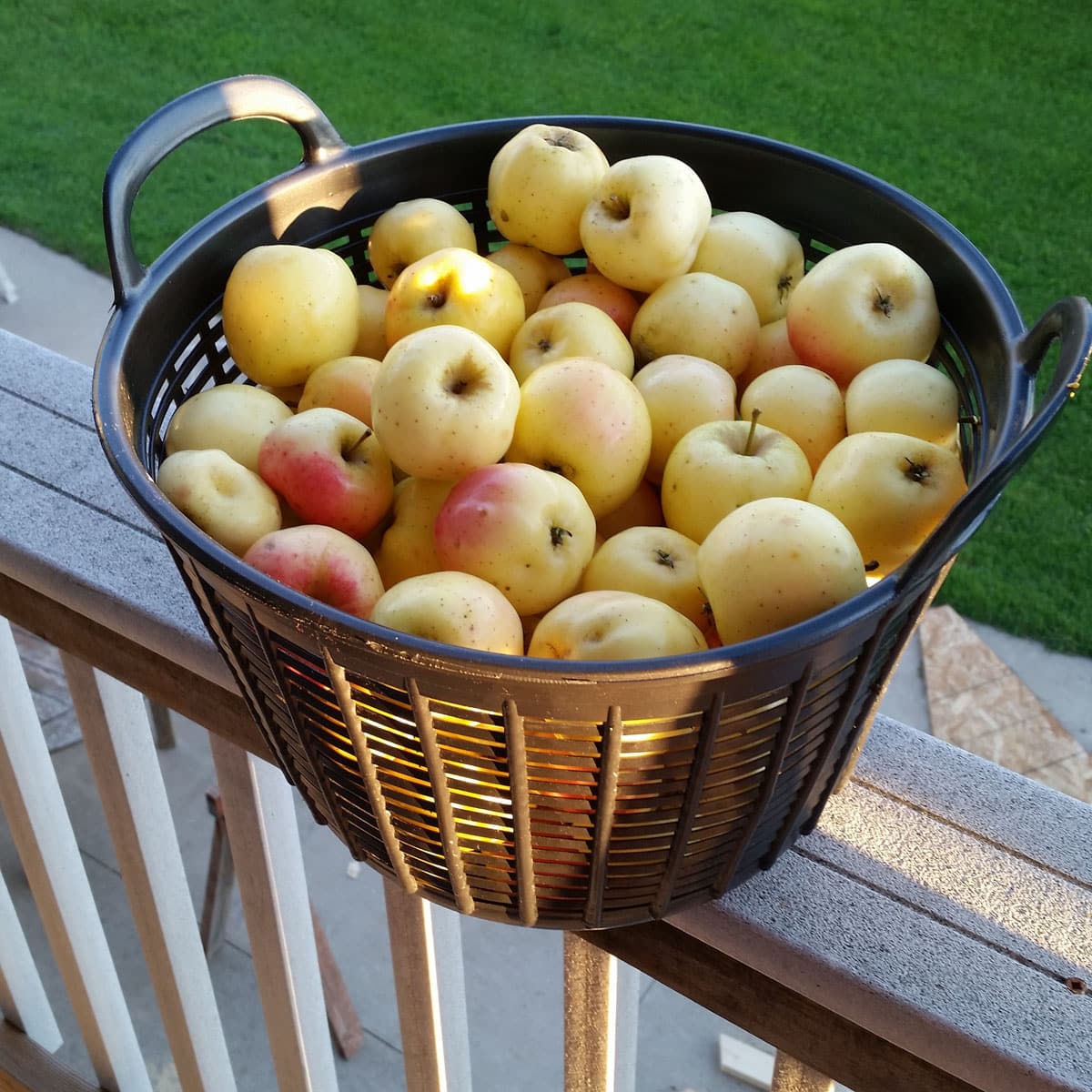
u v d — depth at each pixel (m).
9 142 3.24
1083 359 0.44
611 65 3.17
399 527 0.71
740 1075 1.62
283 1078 1.03
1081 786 1.82
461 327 0.74
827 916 0.59
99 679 0.83
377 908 1.83
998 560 2.08
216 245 0.71
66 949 1.09
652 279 0.79
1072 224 2.52
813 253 0.84
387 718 0.49
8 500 0.79
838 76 3.01
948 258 0.68
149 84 3.42
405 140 0.78
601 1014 0.72
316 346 0.75
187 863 1.90
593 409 0.70
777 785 0.53
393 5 3.48
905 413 0.68
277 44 3.45
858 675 0.49
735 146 0.77
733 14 3.27
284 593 0.45
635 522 0.78
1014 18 3.13
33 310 2.70
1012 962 0.56
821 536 0.58
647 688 0.43
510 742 0.47
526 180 0.79
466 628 0.59
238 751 0.78
